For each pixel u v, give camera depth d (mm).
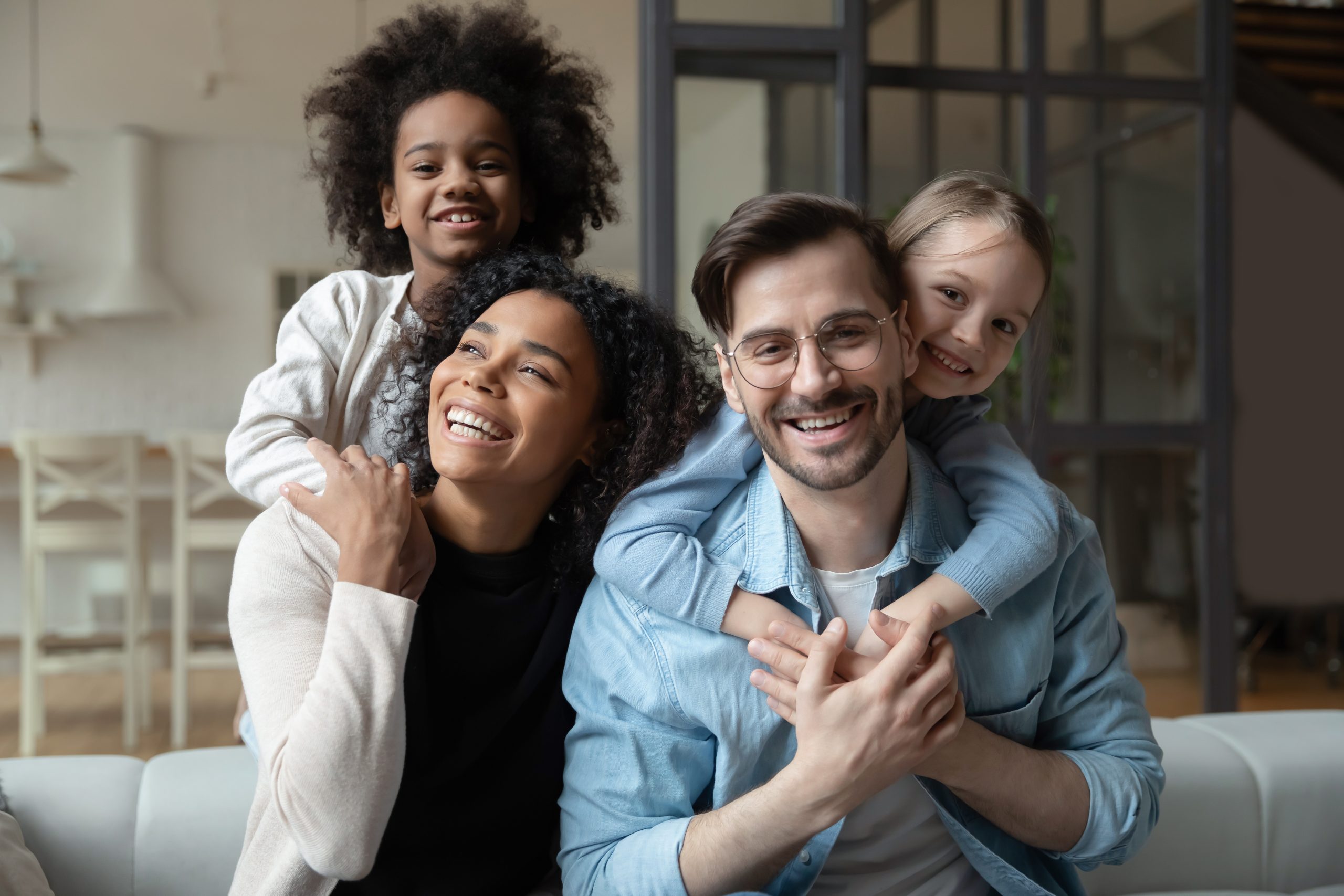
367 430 1503
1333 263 5711
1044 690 1178
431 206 1557
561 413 1150
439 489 1206
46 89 6090
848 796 990
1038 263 1156
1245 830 1562
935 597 1053
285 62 5672
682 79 2896
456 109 1566
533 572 1235
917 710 975
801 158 2955
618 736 1112
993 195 1157
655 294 1436
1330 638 5344
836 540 1125
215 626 6000
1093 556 1236
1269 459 5703
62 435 4180
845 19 2928
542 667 1209
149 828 1314
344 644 1021
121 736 4270
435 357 1316
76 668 4176
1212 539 3166
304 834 992
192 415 7125
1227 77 3180
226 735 4285
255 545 1153
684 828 1049
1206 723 1724
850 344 1017
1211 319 3178
